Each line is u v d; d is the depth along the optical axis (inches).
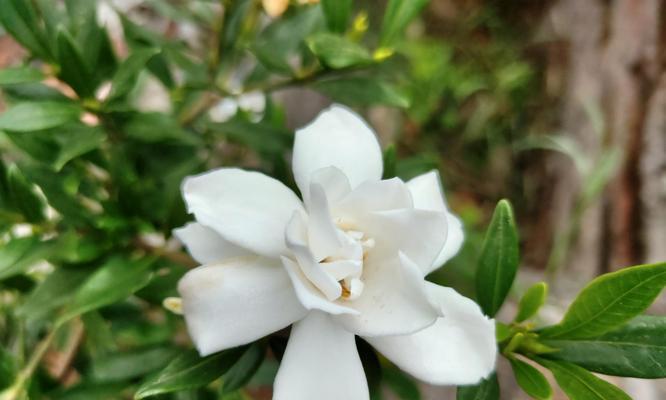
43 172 9.1
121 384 9.2
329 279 7.1
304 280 7.3
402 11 9.2
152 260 8.9
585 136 16.3
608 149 14.5
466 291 10.3
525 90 19.4
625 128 14.8
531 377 8.0
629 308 7.7
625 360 7.9
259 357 8.3
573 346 8.0
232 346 7.4
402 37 18.7
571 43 17.9
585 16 17.0
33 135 9.3
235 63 11.1
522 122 19.3
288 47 10.6
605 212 15.0
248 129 10.1
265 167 11.3
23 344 9.8
